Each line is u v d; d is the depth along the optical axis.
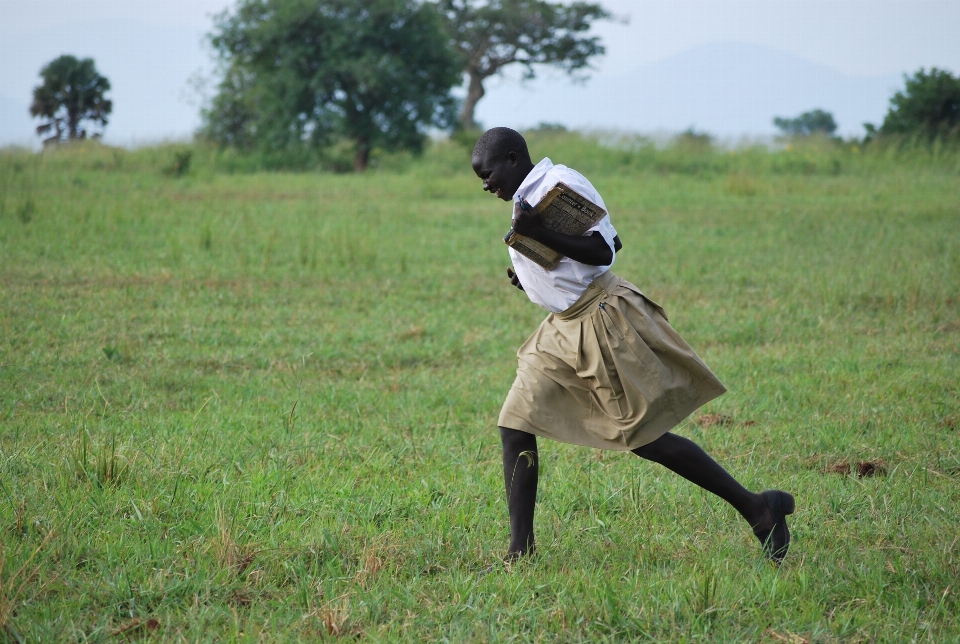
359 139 112.69
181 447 17.86
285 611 11.89
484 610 11.80
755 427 20.23
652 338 13.37
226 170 105.50
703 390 13.67
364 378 24.50
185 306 31.75
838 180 82.62
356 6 110.44
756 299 34.25
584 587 12.34
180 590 12.23
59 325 28.22
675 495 16.12
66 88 162.12
